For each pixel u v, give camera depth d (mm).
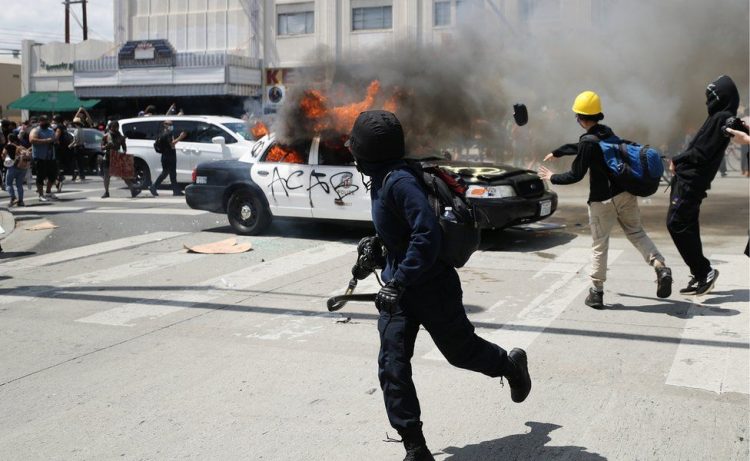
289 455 3764
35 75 42188
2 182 18453
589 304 6406
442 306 3438
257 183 10398
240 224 10703
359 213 9711
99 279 8055
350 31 33281
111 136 16312
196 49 37438
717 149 6211
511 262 8477
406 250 3406
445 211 3398
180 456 3785
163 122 17281
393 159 3420
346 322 6195
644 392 4465
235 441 3943
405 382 3395
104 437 4039
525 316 6211
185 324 6246
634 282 7316
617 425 4008
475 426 4055
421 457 3383
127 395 4648
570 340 5531
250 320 6332
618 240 9805
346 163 9867
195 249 9539
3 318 6531
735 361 4953
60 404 4523
